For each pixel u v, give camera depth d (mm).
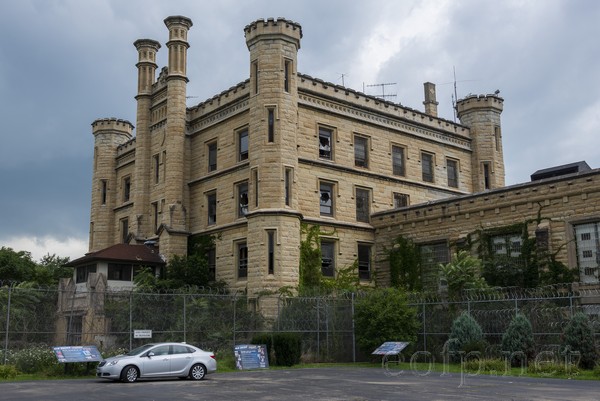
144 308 31391
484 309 30922
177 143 44344
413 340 31422
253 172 38219
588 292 31469
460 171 50406
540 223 34219
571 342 25094
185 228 43562
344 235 41594
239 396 17500
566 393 17734
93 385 21250
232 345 31391
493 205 36375
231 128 41969
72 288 35250
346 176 42500
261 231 36625
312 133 41125
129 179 53469
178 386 20750
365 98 44500
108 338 30234
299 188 39656
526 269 34156
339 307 34125
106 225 54156
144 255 42156
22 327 29250
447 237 38781
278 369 28984
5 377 23812
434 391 18625
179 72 45188
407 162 46625
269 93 38375
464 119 52438
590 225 32312
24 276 56031
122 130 56125
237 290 38469
